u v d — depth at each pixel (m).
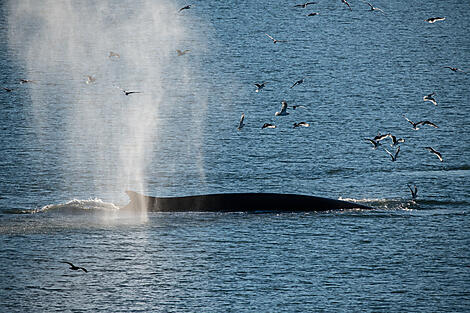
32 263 158.00
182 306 139.62
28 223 181.75
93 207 194.75
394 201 199.75
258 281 150.00
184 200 193.12
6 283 148.62
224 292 145.38
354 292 144.62
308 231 175.00
